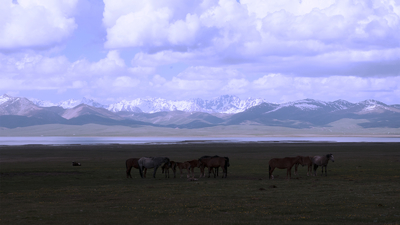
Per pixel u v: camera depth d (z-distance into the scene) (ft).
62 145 473.67
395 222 53.31
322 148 363.35
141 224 53.06
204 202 70.64
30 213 61.36
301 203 68.69
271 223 53.01
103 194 81.71
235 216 58.23
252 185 95.91
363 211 61.31
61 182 107.55
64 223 53.93
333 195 77.77
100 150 339.36
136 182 106.93
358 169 145.07
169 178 118.93
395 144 468.34
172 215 59.36
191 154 272.31
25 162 199.31
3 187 95.81
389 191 82.74
